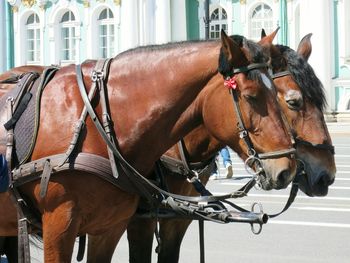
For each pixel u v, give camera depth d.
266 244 10.09
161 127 4.95
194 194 6.80
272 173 4.55
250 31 41.38
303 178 5.48
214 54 4.79
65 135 4.82
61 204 4.73
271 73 5.36
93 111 4.84
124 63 5.09
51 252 4.76
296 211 12.86
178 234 6.84
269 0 40.69
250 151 4.64
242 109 4.62
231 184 16.48
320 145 5.46
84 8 45.12
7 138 4.95
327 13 38.12
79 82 4.98
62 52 46.41
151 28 42.31
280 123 4.61
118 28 43.94
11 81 5.61
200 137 6.27
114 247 5.46
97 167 4.71
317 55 37.94
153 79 4.96
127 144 4.94
